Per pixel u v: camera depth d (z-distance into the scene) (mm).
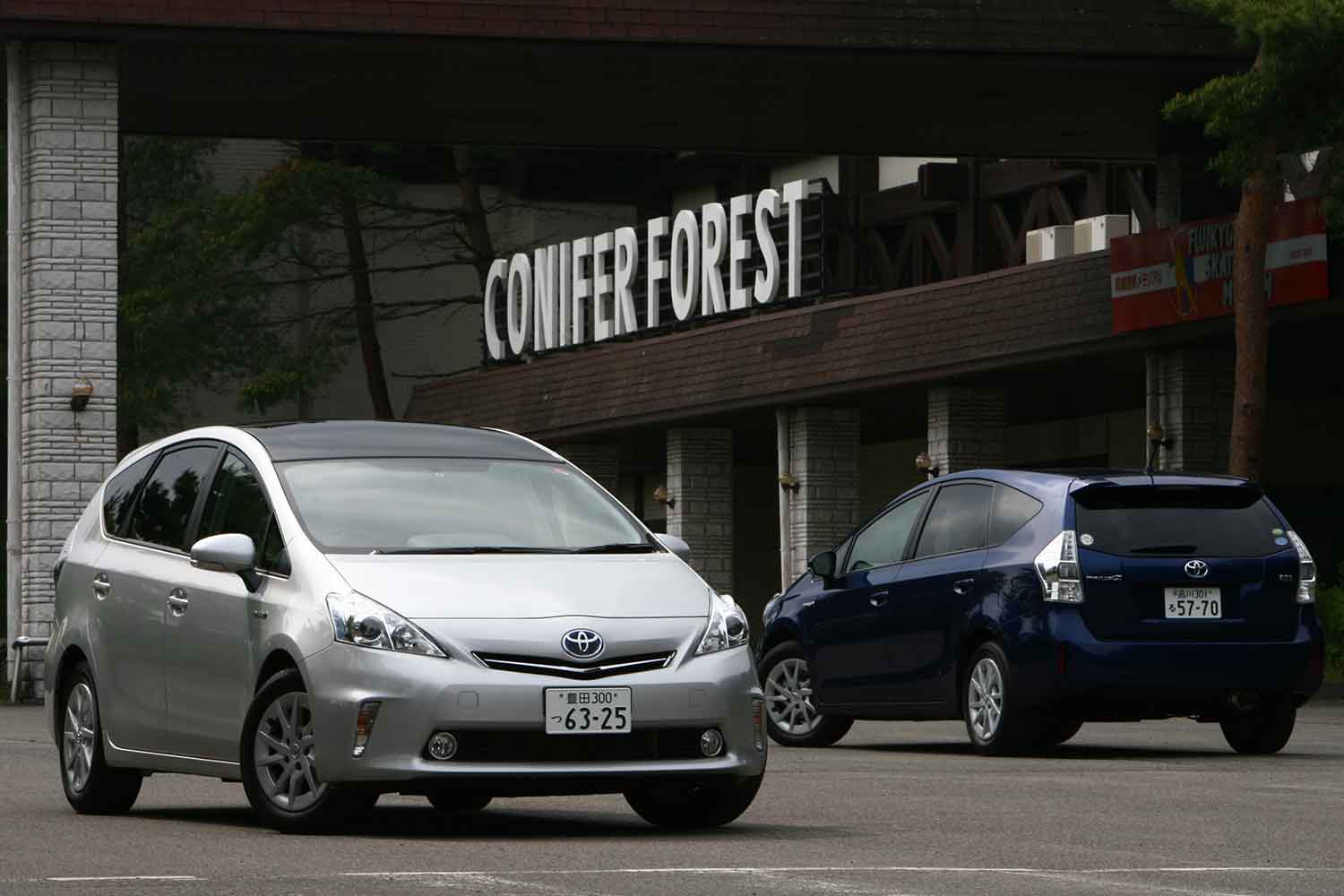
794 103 96125
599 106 96875
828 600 51750
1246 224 77000
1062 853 27719
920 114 98125
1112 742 52281
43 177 82750
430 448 32969
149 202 176250
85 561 35188
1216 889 23844
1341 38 70875
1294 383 107062
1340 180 76438
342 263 179375
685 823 30891
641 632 29000
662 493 123562
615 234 127312
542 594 29156
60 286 82812
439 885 23672
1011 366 98375
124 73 89875
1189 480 46406
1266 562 46156
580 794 29078
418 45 84375
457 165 175500
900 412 120875
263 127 101062
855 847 28359
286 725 29594
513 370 133625
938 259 135375
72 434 82750
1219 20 74062
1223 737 54344
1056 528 45656
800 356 110250
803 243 113750
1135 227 117812
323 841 28562
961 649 47625
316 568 29719
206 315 162625
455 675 28141
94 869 25656
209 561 30594
